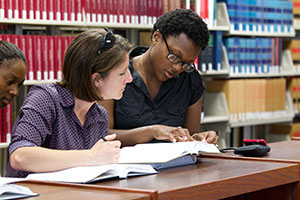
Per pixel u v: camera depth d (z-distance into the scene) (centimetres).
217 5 404
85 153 143
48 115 156
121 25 334
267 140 472
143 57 214
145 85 213
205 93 416
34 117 152
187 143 167
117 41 156
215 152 171
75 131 166
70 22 312
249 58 418
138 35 369
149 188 123
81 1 316
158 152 157
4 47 166
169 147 163
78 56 155
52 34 332
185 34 190
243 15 411
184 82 222
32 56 299
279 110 445
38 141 152
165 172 148
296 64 462
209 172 147
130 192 118
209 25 382
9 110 295
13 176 157
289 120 450
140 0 343
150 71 212
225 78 412
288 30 450
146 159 151
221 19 402
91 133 173
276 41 438
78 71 156
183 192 124
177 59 193
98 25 323
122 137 201
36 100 156
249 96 418
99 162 142
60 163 141
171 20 193
